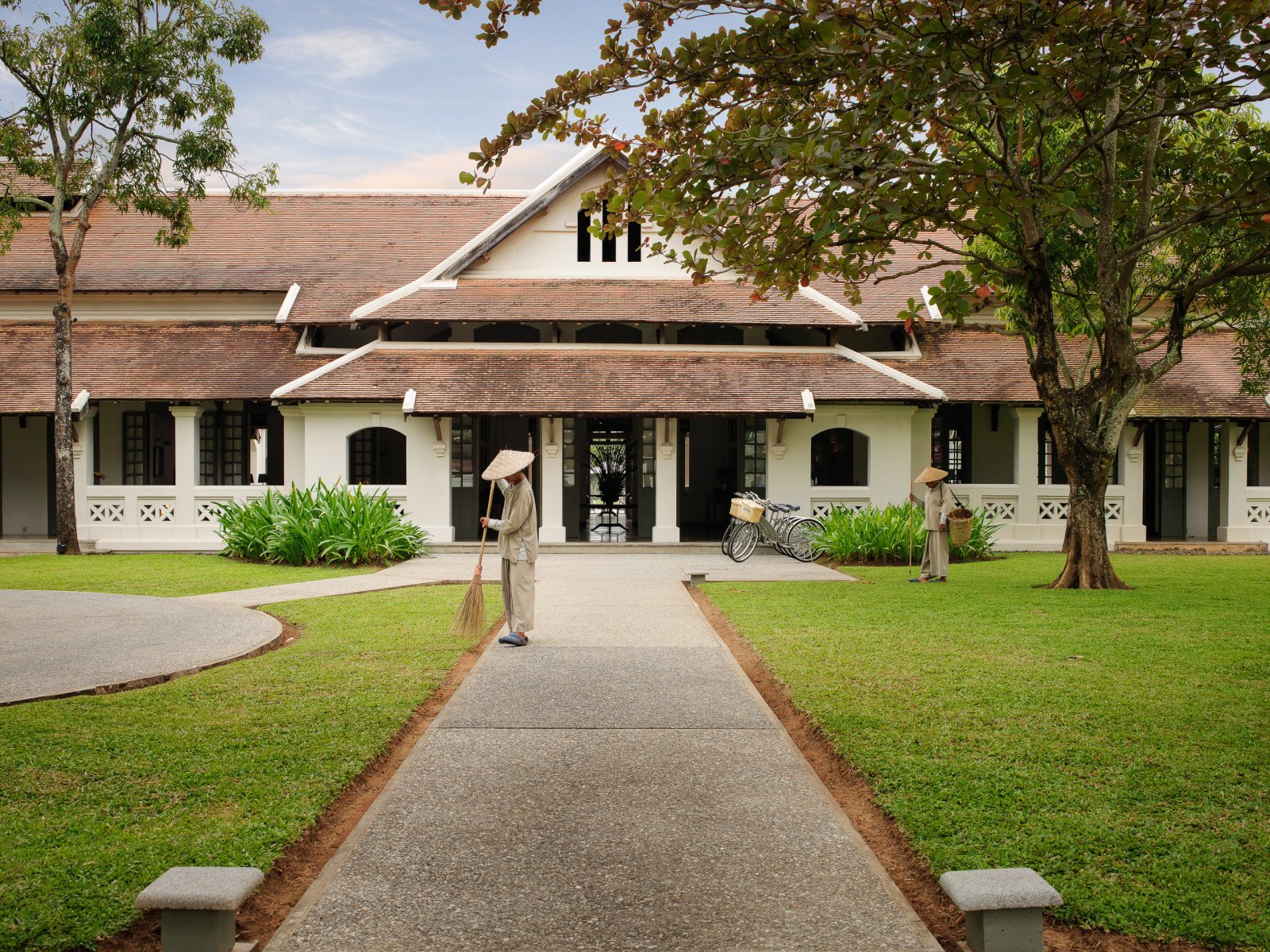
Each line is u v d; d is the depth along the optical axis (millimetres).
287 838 4207
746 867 4047
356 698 6668
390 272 24078
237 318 23328
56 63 18156
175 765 5195
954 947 3508
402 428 20453
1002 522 20938
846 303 22969
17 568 16094
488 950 3365
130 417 22875
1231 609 10703
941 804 4641
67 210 25375
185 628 9602
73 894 3666
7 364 21125
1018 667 7602
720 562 17656
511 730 6020
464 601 8695
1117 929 3527
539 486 21234
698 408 19562
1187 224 11172
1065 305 17031
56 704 6539
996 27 8539
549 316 20828
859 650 8352
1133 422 20672
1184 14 8312
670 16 8773
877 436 20844
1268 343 15664
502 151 9320
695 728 6066
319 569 16062
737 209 8508
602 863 4078
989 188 9680
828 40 8008
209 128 19000
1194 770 5117
